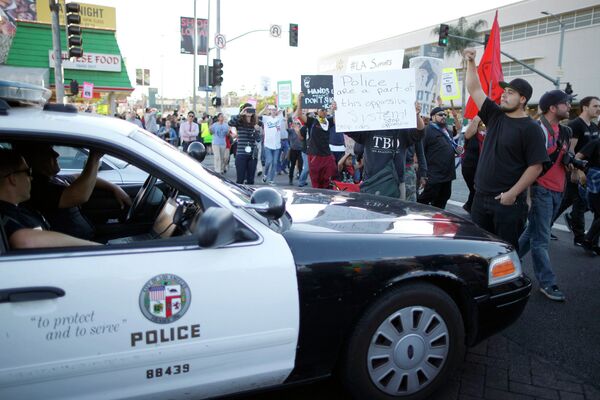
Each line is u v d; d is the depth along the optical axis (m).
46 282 1.87
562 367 3.21
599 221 5.76
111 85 26.05
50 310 1.87
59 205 2.94
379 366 2.54
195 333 2.09
